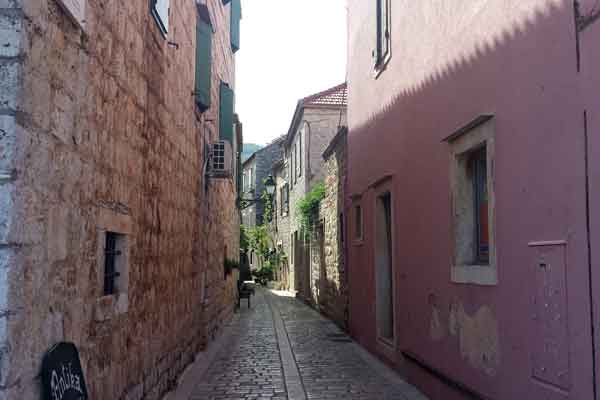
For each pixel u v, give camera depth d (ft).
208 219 34.14
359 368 26.76
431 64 20.33
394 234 25.63
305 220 61.77
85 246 11.22
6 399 7.55
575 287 10.96
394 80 25.82
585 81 10.71
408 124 23.44
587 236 10.59
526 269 13.05
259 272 108.99
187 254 25.91
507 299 14.06
